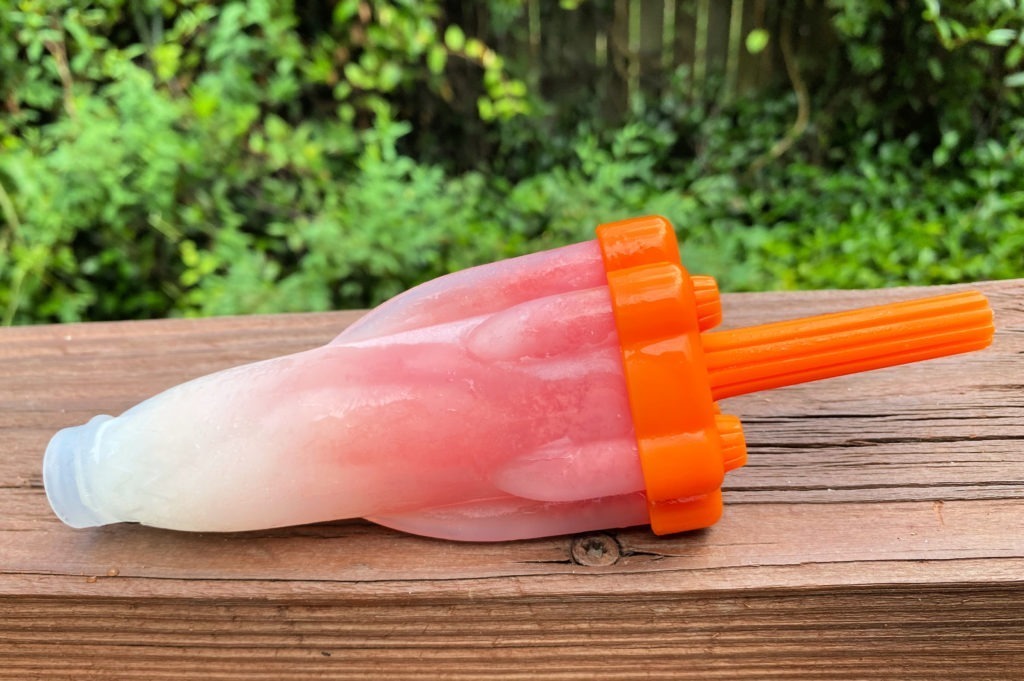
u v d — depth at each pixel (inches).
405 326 9.1
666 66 31.2
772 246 24.2
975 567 8.8
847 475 9.7
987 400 10.3
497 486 8.8
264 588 9.0
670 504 8.9
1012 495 9.4
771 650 9.2
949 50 25.7
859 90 28.7
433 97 29.9
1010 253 22.0
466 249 23.9
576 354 8.6
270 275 22.8
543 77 31.4
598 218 24.4
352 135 26.5
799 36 29.2
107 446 8.9
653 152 30.4
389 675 9.4
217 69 26.1
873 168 26.9
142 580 9.1
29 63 24.8
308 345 11.7
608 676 9.4
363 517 9.4
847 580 8.8
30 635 9.4
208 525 9.0
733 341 8.7
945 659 9.1
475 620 9.1
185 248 23.2
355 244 22.6
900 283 22.6
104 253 24.2
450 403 8.6
